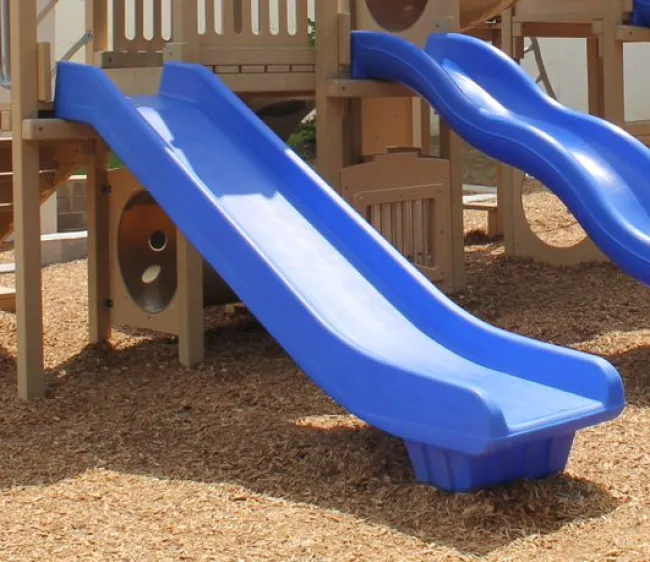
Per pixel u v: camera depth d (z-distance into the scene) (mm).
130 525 4344
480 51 8039
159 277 7812
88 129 6395
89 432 5734
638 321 7797
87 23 7828
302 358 4812
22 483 4938
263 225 5523
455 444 4285
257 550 4047
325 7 7840
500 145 7125
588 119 7395
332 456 5066
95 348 7598
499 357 4938
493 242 11430
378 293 5289
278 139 6086
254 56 7570
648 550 3998
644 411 5809
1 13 7051
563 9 9758
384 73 7945
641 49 18312
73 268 10836
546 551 4012
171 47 7195
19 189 6344
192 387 6543
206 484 4832
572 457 5078
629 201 6836
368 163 8297
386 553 4004
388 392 4516
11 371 7148
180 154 5973
